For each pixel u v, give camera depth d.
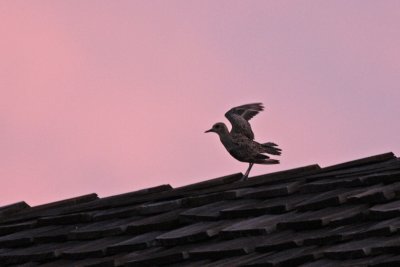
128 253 10.53
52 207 14.26
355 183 10.01
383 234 8.23
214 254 9.29
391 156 11.29
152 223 11.09
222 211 10.48
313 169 11.51
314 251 8.44
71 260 11.18
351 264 7.86
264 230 9.40
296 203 10.05
